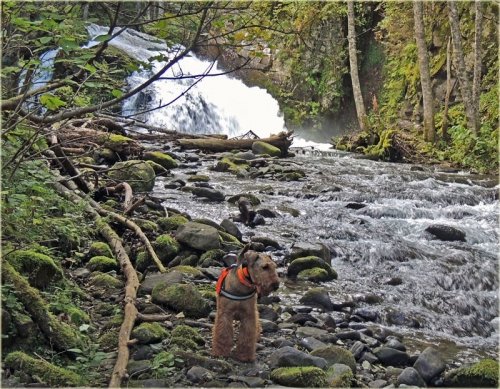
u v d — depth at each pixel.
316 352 5.46
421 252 8.97
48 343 4.99
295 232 9.53
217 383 4.81
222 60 27.14
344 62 24.53
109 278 6.68
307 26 24.39
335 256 8.70
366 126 20.86
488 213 11.13
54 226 7.04
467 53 20.03
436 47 21.34
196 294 6.18
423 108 20.92
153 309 6.03
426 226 10.14
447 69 19.03
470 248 9.41
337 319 6.64
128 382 4.71
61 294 5.68
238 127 24.20
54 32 4.86
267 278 4.96
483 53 19.73
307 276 7.81
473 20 20.06
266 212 10.25
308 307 6.80
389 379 5.38
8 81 6.34
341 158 17.61
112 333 5.45
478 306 7.49
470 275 8.26
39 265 5.75
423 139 19.17
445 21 21.08
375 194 12.02
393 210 10.83
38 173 6.69
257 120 24.92
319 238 9.33
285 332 6.08
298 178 13.52
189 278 7.09
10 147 6.19
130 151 12.77
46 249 6.34
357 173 14.70
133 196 10.03
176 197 10.95
